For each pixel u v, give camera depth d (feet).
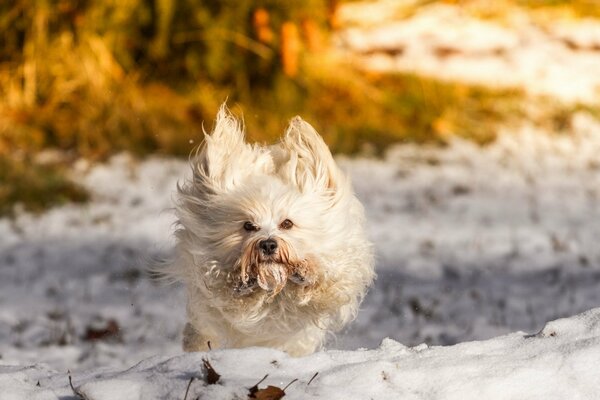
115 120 61.62
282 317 23.62
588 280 38.93
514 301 35.68
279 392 16.14
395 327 32.40
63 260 42.47
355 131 64.18
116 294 37.24
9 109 62.13
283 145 25.46
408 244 44.93
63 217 49.42
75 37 64.54
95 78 63.77
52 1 63.36
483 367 17.90
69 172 55.67
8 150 57.93
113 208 50.80
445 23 78.38
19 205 50.88
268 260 22.68
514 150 63.72
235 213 23.58
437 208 51.85
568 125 67.87
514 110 68.95
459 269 41.09
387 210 51.29
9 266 41.55
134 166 57.36
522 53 76.59
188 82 66.59
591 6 84.12
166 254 42.04
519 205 52.80
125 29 65.46
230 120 25.11
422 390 17.22
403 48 74.43
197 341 24.73
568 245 44.75
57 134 60.39
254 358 17.85
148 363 18.48
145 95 65.00
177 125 62.75
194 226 24.23
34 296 36.94
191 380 16.24
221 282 23.56
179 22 66.03
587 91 72.74
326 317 24.17
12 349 29.86
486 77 72.79
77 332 32.17
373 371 17.43
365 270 24.89
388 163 60.08
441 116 67.10
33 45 63.36
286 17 66.54
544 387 17.46
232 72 66.33
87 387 16.78
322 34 68.90
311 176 24.18
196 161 24.97
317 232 23.73
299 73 66.59
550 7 83.05
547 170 60.23
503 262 42.19
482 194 54.80
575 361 18.01
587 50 78.43
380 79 70.54
